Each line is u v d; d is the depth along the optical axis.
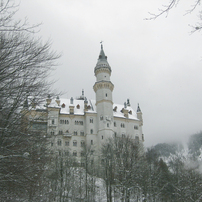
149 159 68.31
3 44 15.73
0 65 15.38
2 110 16.09
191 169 69.69
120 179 51.09
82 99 126.94
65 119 102.31
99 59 117.44
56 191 52.00
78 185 61.00
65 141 97.31
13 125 16.66
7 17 14.77
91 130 101.00
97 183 68.31
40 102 17.81
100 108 104.06
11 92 15.99
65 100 112.06
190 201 57.53
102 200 58.88
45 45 17.53
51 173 47.88
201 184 61.06
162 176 64.38
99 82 108.50
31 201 21.02
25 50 16.47
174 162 82.25
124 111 113.88
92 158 83.88
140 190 52.09
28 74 16.88
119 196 51.41
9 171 16.58
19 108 17.44
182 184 61.34
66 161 65.38
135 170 51.66
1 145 15.96
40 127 19.33
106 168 58.62
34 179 19.44
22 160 17.22
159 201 57.09
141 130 113.56
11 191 17.36
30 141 17.92
